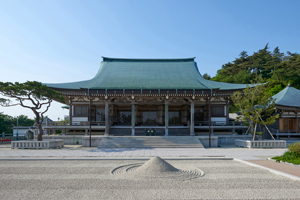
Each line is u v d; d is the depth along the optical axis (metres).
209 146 28.02
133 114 31.72
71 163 16.52
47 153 21.38
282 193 9.39
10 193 9.51
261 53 90.50
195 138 28.44
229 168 14.51
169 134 32.97
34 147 25.39
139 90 30.33
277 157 17.20
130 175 12.48
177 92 30.41
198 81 37.12
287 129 38.41
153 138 28.39
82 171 13.69
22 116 87.19
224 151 22.80
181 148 25.53
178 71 41.78
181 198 8.84
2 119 74.50
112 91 30.23
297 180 11.41
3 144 34.94
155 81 35.81
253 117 27.55
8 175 12.71
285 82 66.31
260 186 10.39
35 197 9.00
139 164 15.64
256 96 27.56
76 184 10.80
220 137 32.06
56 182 11.18
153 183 10.88
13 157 18.91
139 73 40.38
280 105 36.59
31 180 11.59
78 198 8.85
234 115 59.88
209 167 14.83
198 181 11.27
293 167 14.30
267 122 27.16
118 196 9.07
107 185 10.62
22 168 14.66
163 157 18.80
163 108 37.66
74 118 35.88
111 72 40.66
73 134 34.88
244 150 23.78
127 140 27.94
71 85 35.22
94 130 34.69
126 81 35.62
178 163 16.34
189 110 37.06
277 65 78.06
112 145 26.70
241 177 12.07
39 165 15.73
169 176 11.98
